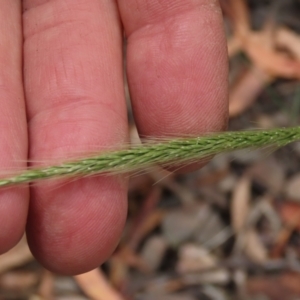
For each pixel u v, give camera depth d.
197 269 0.20
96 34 0.16
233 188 0.21
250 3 0.23
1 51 0.15
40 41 0.16
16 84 0.15
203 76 0.15
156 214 0.21
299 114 0.21
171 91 0.15
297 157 0.21
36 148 0.15
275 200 0.20
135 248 0.20
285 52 0.22
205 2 0.15
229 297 0.20
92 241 0.14
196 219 0.20
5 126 0.14
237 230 0.20
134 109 0.16
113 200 0.14
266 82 0.21
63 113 0.15
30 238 0.15
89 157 0.14
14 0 0.16
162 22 0.15
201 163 0.15
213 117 0.15
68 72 0.15
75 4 0.16
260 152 0.21
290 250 0.20
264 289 0.20
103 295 0.20
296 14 0.22
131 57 0.16
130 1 0.16
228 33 0.22
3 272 0.20
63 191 0.14
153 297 0.20
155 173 0.21
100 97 0.15
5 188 0.14
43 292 0.20
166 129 0.15
